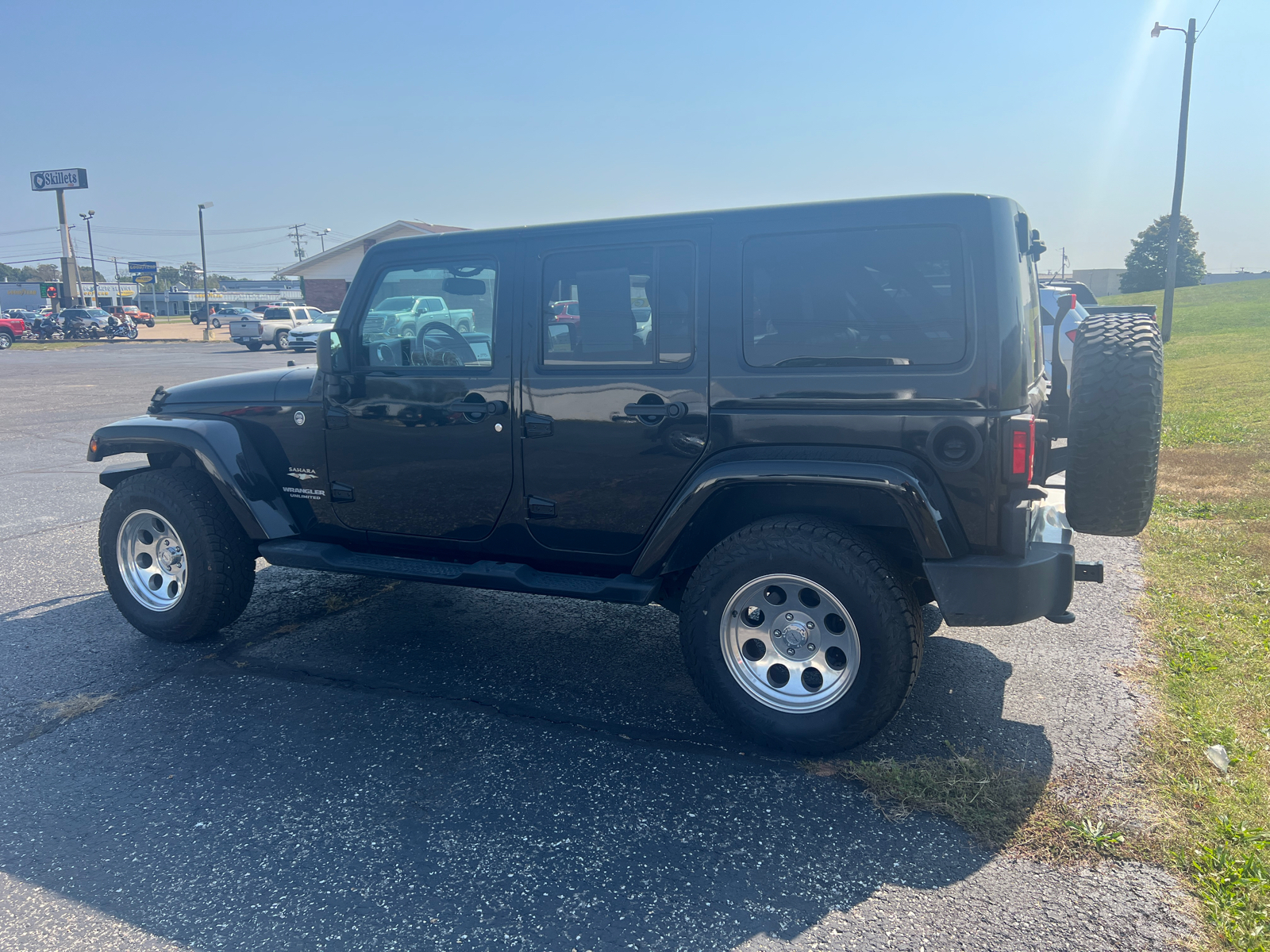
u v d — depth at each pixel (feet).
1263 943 7.72
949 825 9.70
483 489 13.00
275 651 15.02
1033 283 12.62
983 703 12.51
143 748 11.69
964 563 10.40
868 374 10.59
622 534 12.32
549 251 12.20
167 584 15.30
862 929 8.12
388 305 13.47
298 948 8.02
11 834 9.82
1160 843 9.21
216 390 15.12
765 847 9.37
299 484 14.58
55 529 23.63
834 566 10.57
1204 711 11.90
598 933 8.14
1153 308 11.91
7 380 73.41
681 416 11.51
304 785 10.73
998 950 7.82
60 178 201.77
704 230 11.32
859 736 10.85
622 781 10.77
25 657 14.83
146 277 335.47
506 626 16.16
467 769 11.08
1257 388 44.06
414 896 8.70
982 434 10.15
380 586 18.61
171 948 8.04
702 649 11.43
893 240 10.44
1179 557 18.61
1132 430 10.44
